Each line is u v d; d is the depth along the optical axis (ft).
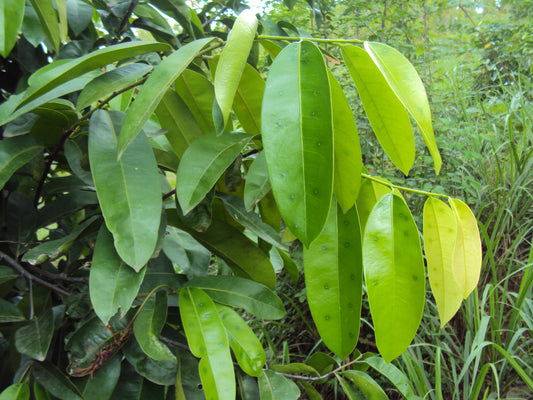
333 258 1.30
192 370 1.51
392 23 6.09
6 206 1.65
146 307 1.44
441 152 4.59
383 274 1.23
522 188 3.65
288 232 1.67
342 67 5.92
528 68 5.99
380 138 1.33
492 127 4.79
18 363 1.56
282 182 1.03
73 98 1.82
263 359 1.43
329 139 1.04
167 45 1.33
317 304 1.28
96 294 1.25
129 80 1.36
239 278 1.58
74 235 1.43
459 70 6.67
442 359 3.25
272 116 1.06
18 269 1.52
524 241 3.92
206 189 1.27
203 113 1.59
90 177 1.52
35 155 1.52
